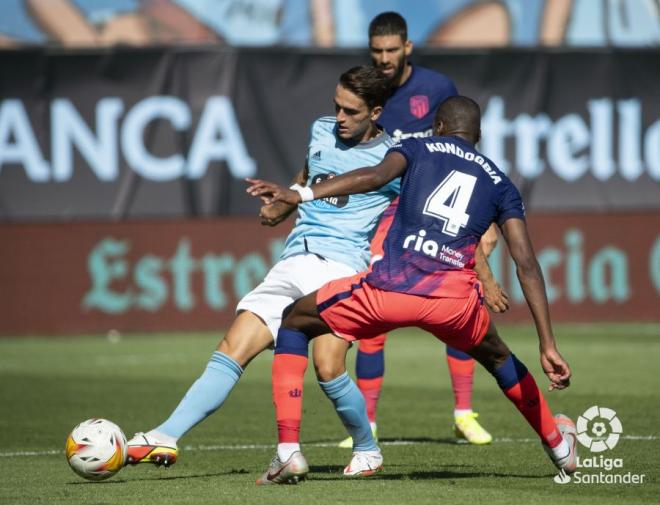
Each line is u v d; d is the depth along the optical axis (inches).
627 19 2731.3
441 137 826.8
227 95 2456.9
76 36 2598.4
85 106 2429.9
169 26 2620.6
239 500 756.0
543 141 2546.8
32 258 2404.0
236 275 2464.3
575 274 2522.1
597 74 2566.4
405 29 1154.7
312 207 894.4
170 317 2445.9
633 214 2536.9
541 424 824.9
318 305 808.9
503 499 757.3
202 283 2454.5
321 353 849.5
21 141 2413.9
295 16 2650.1
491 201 807.7
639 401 1362.0
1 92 2401.6
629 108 2573.8
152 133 2447.1
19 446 1087.6
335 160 890.7
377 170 791.1
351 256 878.4
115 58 2434.8
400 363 1908.2
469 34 2689.5
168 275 2445.9
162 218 2440.9
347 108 869.2
